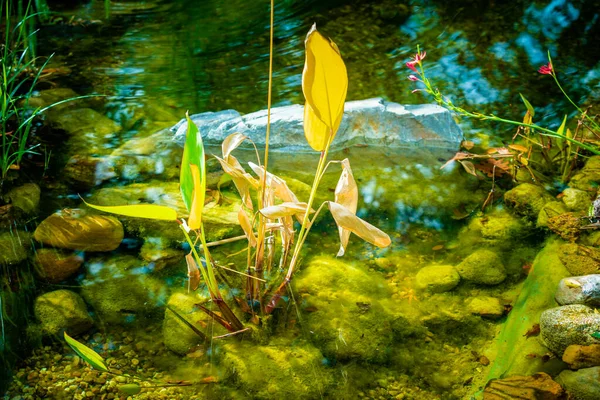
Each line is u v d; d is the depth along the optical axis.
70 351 1.97
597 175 2.71
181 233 2.48
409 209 2.63
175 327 2.04
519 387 1.73
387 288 2.22
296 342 1.98
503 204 2.64
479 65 3.83
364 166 2.94
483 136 3.14
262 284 2.21
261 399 1.79
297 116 3.08
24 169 2.86
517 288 2.21
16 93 3.52
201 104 3.46
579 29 4.22
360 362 1.92
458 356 1.95
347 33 4.30
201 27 4.52
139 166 2.91
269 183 2.12
